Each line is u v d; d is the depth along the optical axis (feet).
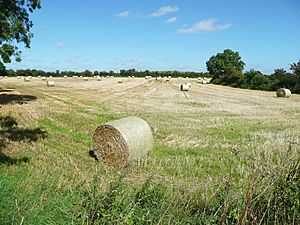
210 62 340.18
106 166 32.17
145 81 246.06
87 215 16.99
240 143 42.47
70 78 286.05
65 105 79.56
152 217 16.89
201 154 36.65
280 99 122.42
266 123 61.26
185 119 64.34
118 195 18.56
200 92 151.43
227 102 104.68
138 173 29.14
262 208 15.56
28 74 353.72
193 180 25.64
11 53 79.77
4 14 75.05
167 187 21.63
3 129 46.52
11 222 16.84
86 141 41.88
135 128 35.88
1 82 196.13
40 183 22.00
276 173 15.90
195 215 16.87
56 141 40.75
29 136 42.52
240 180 21.12
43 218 17.38
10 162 29.91
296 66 183.42
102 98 105.81
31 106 73.00
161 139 44.52
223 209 16.38
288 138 45.85
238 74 228.22
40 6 84.23
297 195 15.12
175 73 396.98
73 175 25.59
